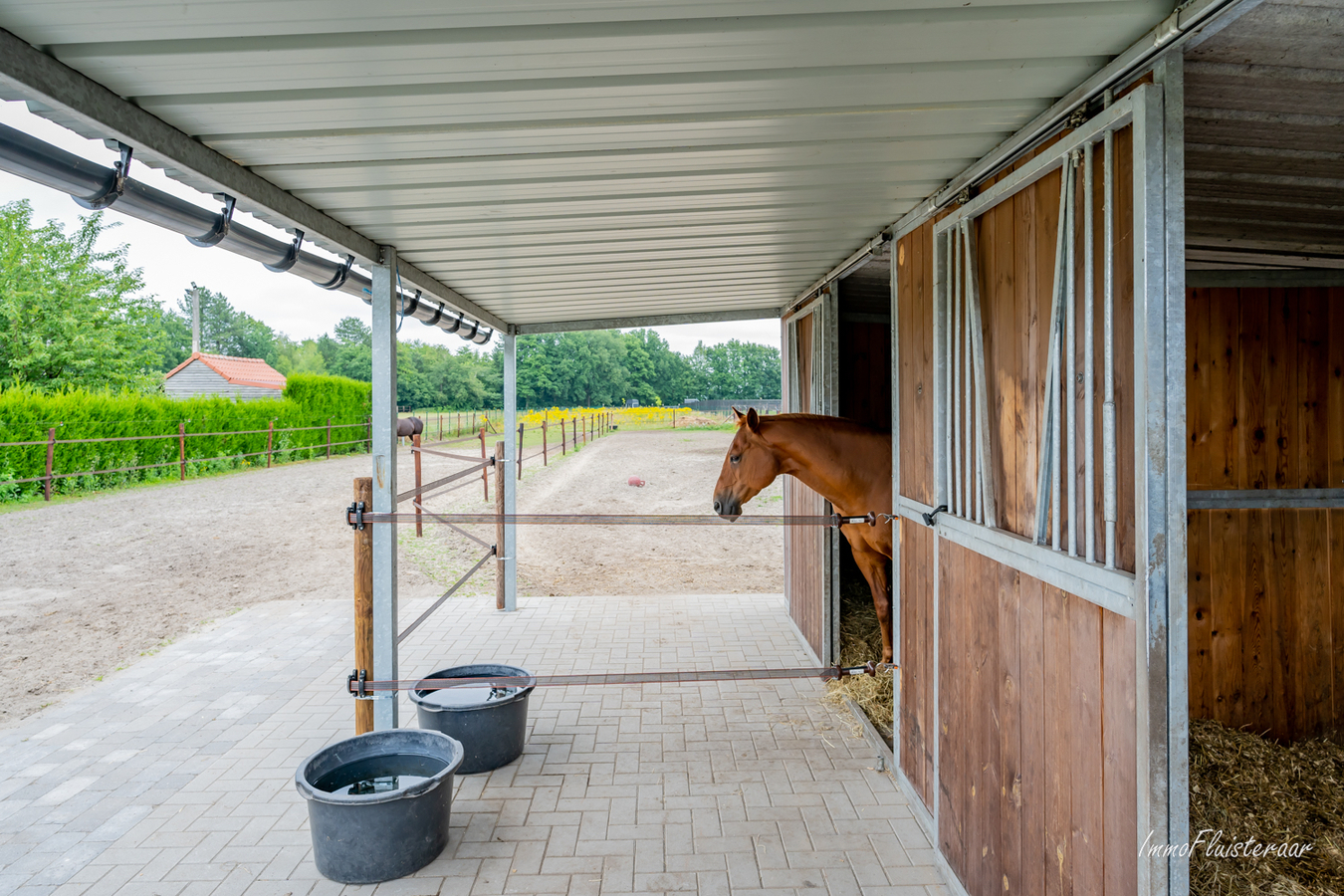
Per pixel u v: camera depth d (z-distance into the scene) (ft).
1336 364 10.32
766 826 8.84
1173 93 4.52
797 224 9.87
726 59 5.08
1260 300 10.23
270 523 32.48
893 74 5.32
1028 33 4.73
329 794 7.71
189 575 23.36
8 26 4.38
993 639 6.71
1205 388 10.22
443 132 6.33
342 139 6.44
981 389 7.00
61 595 20.84
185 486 43.06
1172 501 4.49
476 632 17.07
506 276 13.01
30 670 14.83
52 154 5.10
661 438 82.23
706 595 20.68
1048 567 5.62
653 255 11.71
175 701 13.12
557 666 14.67
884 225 9.99
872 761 10.58
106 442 41.65
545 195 8.29
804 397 16.02
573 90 5.52
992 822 6.72
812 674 9.48
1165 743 4.49
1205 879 6.85
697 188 8.20
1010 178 6.32
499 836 8.67
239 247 7.89
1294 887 6.73
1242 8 3.99
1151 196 4.52
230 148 6.61
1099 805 5.06
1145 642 4.49
